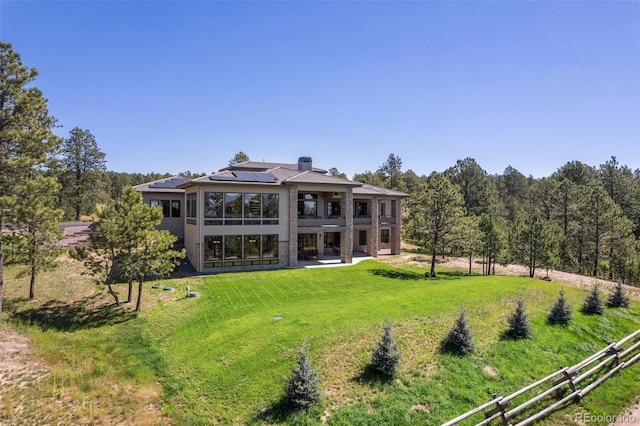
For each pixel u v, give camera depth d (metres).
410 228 28.62
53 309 18.03
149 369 12.57
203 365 12.41
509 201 63.34
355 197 34.75
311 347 12.55
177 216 32.47
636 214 43.81
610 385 11.59
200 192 25.11
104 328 16.09
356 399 10.04
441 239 27.08
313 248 33.69
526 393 10.88
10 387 11.11
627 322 16.78
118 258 17.75
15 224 16.88
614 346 12.60
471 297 18.48
